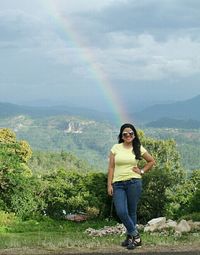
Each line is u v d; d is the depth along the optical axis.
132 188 10.05
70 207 40.22
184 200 50.06
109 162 10.23
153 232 15.09
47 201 39.84
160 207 45.00
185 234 13.64
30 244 10.72
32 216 35.81
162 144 72.00
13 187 35.50
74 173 42.69
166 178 44.66
